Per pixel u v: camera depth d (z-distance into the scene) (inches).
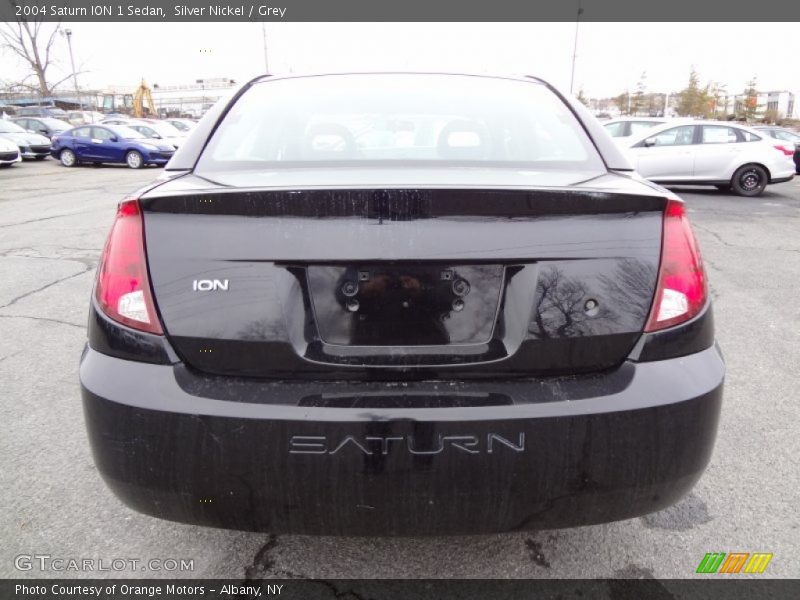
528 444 57.2
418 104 93.7
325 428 56.6
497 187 58.7
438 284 59.2
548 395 58.3
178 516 61.2
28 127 963.3
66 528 84.2
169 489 59.2
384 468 57.1
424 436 56.7
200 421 57.2
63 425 112.2
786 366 142.0
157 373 59.4
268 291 58.9
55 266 232.4
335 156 80.5
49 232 305.6
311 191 58.1
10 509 87.9
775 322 174.7
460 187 58.6
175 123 1130.7
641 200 61.4
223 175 72.2
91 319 64.2
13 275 218.7
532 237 59.4
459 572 76.3
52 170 747.4
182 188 64.2
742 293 205.9
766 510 88.7
